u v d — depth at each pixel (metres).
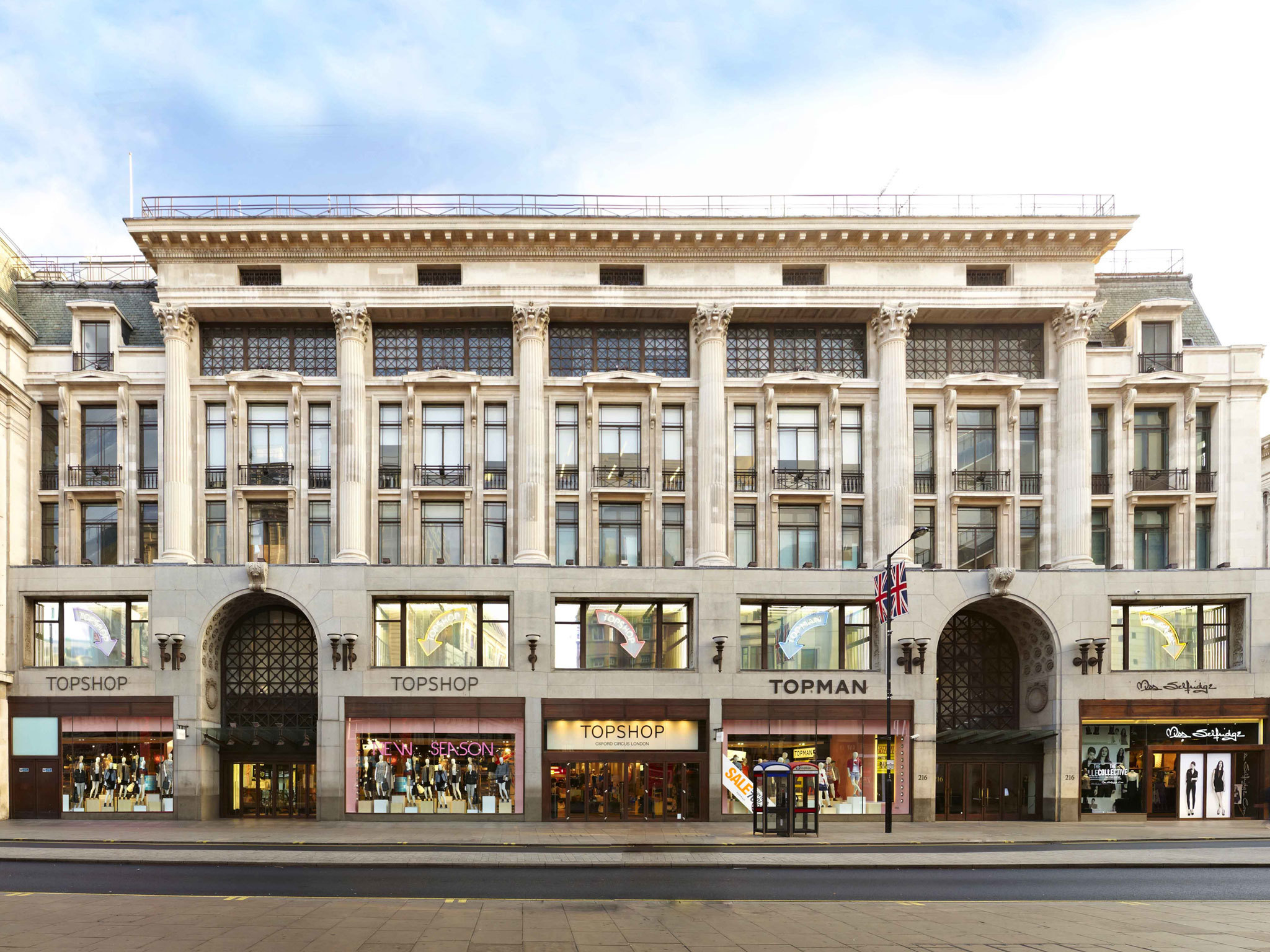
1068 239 34.47
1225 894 18.12
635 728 31.66
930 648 32.12
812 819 29.69
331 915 14.56
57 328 35.88
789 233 34.16
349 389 33.69
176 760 30.98
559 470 34.81
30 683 31.61
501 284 34.34
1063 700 32.09
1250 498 34.22
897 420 34.16
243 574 31.84
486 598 32.16
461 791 31.05
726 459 34.28
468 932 13.41
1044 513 34.66
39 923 13.91
